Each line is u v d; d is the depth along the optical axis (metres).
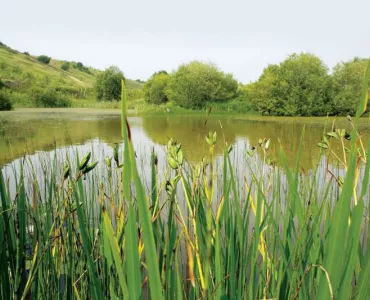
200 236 0.97
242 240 0.94
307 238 0.99
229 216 1.13
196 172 1.08
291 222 1.05
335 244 0.58
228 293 1.05
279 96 23.20
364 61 21.38
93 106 37.44
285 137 10.38
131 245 0.54
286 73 23.00
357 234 0.57
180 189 3.09
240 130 13.17
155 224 0.98
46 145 7.59
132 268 0.54
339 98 21.45
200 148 7.55
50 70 71.06
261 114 25.27
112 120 17.62
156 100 36.47
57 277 1.30
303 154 5.84
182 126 15.19
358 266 0.89
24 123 14.93
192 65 29.86
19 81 44.59
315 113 22.14
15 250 1.13
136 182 0.49
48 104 36.12
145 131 12.66
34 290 1.20
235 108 26.62
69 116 20.73
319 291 0.61
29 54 80.81
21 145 7.76
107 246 0.83
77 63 89.62
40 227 1.27
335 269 0.58
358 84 21.00
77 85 60.41
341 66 22.16
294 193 0.94
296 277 0.91
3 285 1.02
